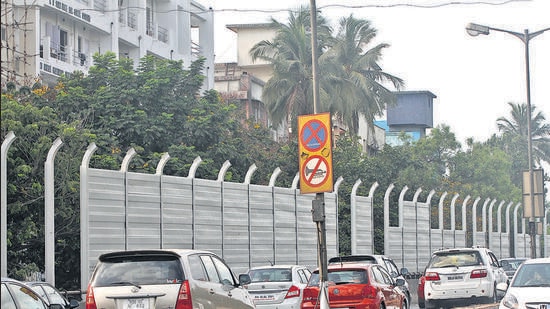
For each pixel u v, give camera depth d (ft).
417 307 120.47
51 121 102.58
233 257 108.58
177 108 135.23
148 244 93.86
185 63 214.69
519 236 239.09
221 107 141.38
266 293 89.86
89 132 112.06
